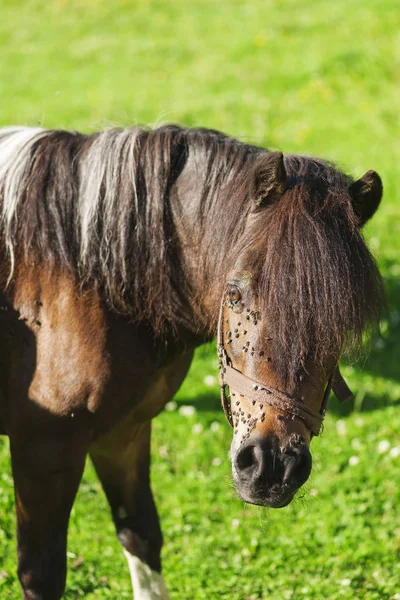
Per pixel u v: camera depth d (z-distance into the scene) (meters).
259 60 24.69
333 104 22.17
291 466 4.68
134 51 25.86
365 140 20.20
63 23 28.58
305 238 4.80
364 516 8.55
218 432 10.17
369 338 5.16
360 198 5.23
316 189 5.12
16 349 5.73
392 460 9.55
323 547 8.09
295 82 23.34
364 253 4.96
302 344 4.68
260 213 5.14
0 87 23.53
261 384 4.77
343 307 4.70
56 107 21.89
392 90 22.72
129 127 6.05
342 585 7.38
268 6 28.78
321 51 24.78
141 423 6.33
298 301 4.68
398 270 14.43
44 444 5.67
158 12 28.92
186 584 7.49
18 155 5.88
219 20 27.98
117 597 7.32
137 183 5.72
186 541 8.23
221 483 9.21
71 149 5.93
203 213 5.57
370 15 26.78
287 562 7.82
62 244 5.68
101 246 5.67
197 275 5.62
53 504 5.79
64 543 5.91
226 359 5.04
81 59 25.59
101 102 22.14
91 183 5.73
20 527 5.91
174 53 25.58
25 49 26.59
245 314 4.85
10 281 5.75
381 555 7.89
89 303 5.64
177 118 21.05
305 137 20.34
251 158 5.63
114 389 5.65
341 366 12.08
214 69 24.27
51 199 5.75
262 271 4.82
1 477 8.84
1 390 5.88
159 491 9.12
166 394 6.29
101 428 5.79
